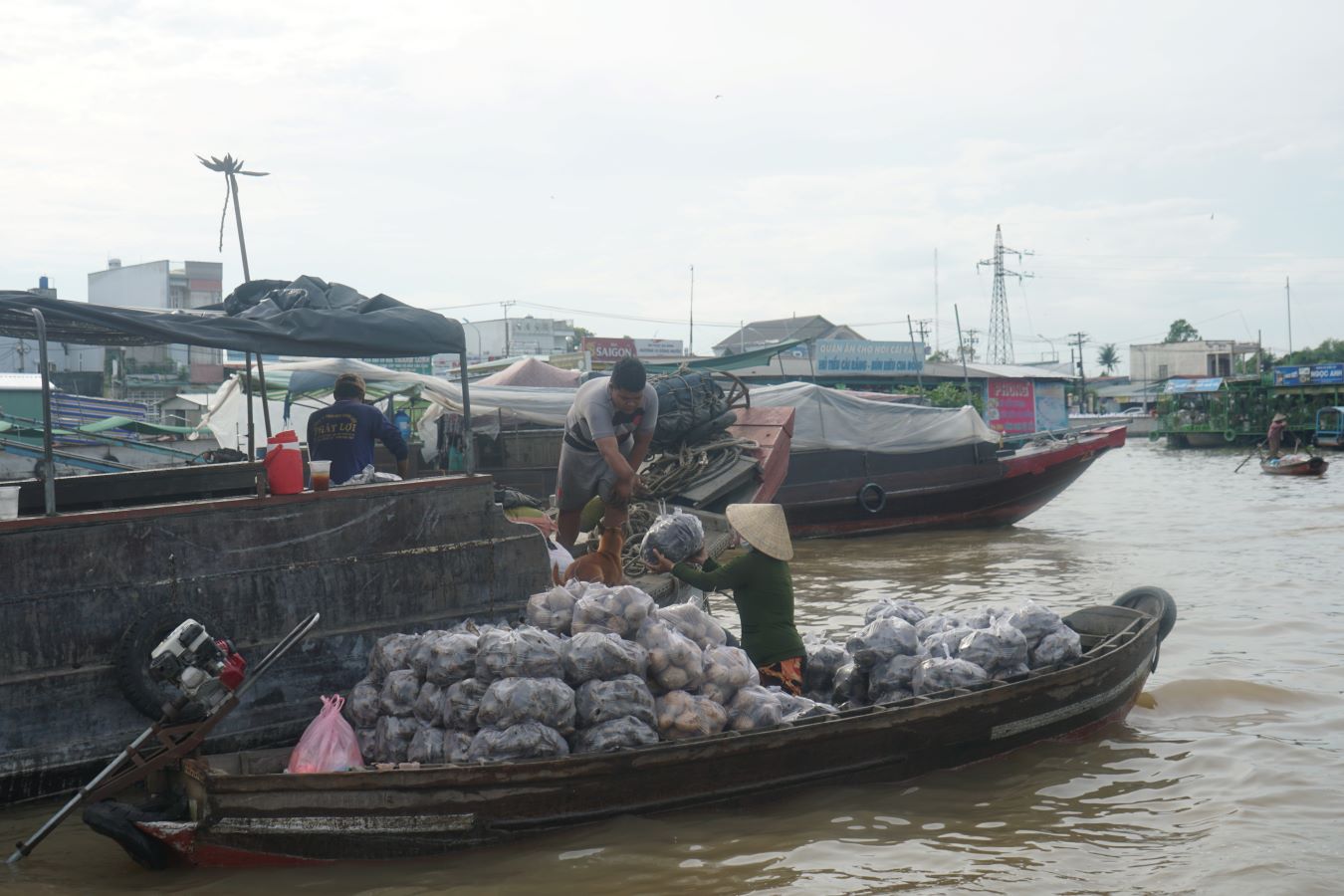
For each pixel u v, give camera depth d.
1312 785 6.61
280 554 6.52
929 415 21.22
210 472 8.59
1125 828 5.95
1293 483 31.72
